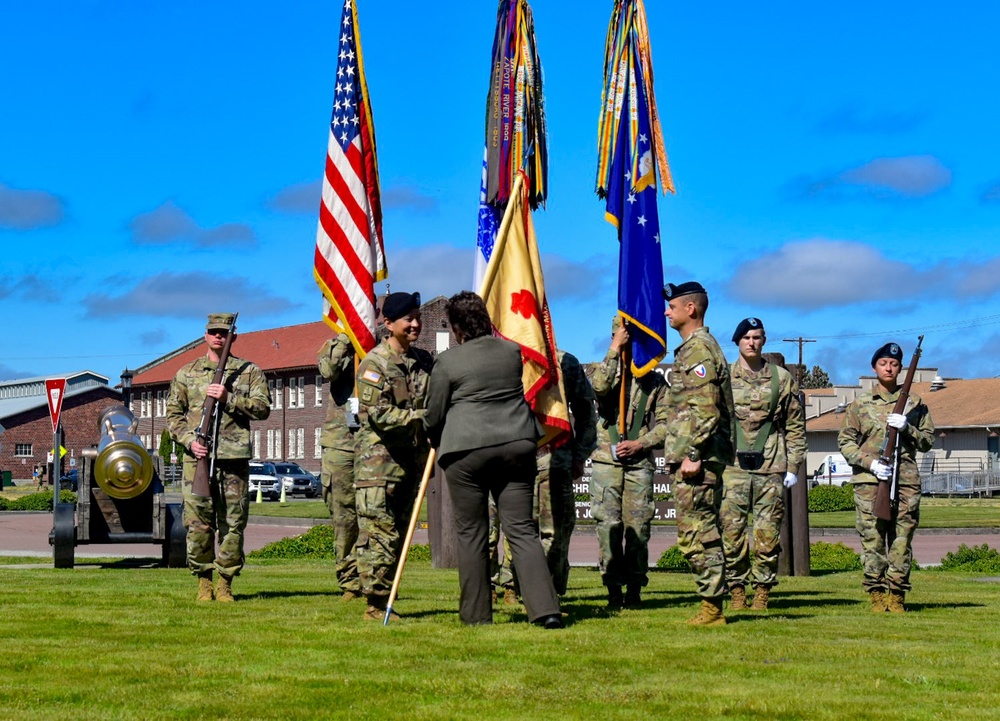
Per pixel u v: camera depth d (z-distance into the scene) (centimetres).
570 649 692
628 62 1029
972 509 4009
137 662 649
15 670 627
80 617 841
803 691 582
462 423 775
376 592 835
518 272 914
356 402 999
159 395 10719
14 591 1059
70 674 615
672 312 839
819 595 1137
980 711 543
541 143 1055
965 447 7056
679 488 823
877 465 955
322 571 1414
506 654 675
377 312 1149
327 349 1062
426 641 719
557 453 921
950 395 7431
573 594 1113
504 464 775
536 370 898
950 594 1172
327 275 1106
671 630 781
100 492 1520
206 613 873
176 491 5306
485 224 1084
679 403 819
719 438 823
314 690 579
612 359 982
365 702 554
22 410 9512
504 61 1045
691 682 602
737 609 966
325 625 796
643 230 1005
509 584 970
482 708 543
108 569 1451
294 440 9006
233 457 994
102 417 1544
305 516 3431
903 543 961
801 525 1527
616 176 1020
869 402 985
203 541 988
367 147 1152
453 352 784
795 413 1016
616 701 557
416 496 838
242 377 1005
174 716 527
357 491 843
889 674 627
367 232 1128
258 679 605
